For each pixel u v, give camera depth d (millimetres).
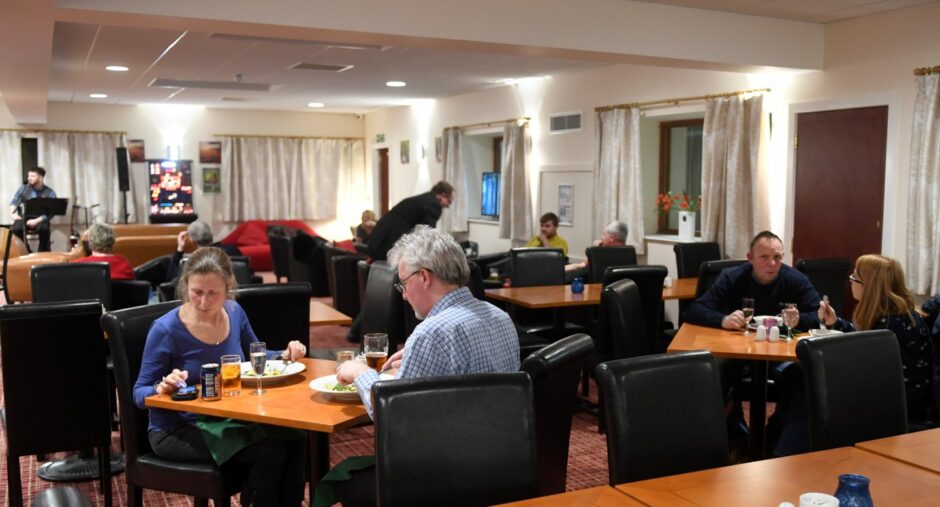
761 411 3801
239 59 7859
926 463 2057
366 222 10492
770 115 6652
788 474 1983
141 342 2975
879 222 5855
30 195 10977
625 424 2135
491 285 6441
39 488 3836
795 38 6047
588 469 4070
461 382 2023
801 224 6461
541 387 2316
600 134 8258
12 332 3195
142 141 12898
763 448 3807
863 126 5926
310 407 2590
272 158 13750
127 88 10297
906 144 5637
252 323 3814
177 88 10281
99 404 3400
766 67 6035
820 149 6270
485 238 10766
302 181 14055
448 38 4828
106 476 3461
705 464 2244
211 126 13352
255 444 2773
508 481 2002
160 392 2727
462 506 1960
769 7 5605
